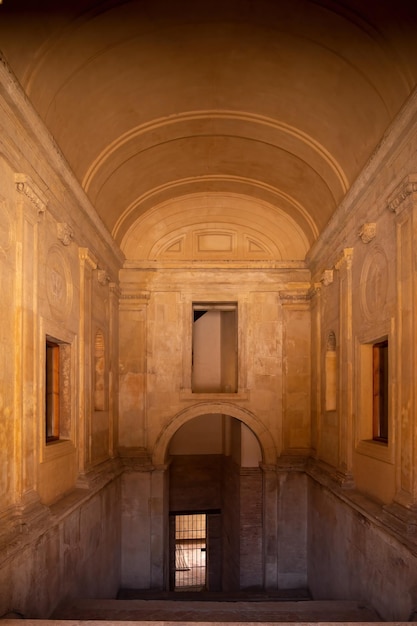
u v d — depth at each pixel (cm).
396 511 557
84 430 798
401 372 582
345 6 534
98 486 819
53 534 615
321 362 1019
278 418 1134
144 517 1105
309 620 620
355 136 712
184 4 559
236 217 1159
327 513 908
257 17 584
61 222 684
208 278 1151
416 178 541
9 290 513
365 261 730
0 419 487
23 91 499
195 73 693
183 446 1585
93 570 830
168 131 840
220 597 1058
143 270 1149
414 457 538
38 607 559
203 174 1038
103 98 687
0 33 470
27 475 543
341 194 843
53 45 542
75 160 742
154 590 1091
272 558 1107
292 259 1152
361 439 749
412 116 532
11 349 517
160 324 1148
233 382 1349
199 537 2169
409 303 558
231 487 1418
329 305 954
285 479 1109
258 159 946
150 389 1136
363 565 687
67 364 748
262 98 752
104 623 407
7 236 508
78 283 786
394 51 538
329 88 670
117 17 559
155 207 1137
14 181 523
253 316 1150
